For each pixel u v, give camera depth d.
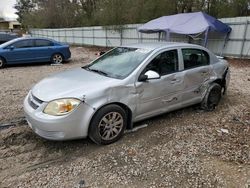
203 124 4.69
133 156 3.57
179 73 4.63
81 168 3.29
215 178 3.09
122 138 4.07
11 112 5.27
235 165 3.36
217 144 3.92
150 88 4.19
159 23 17.67
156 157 3.54
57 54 12.91
